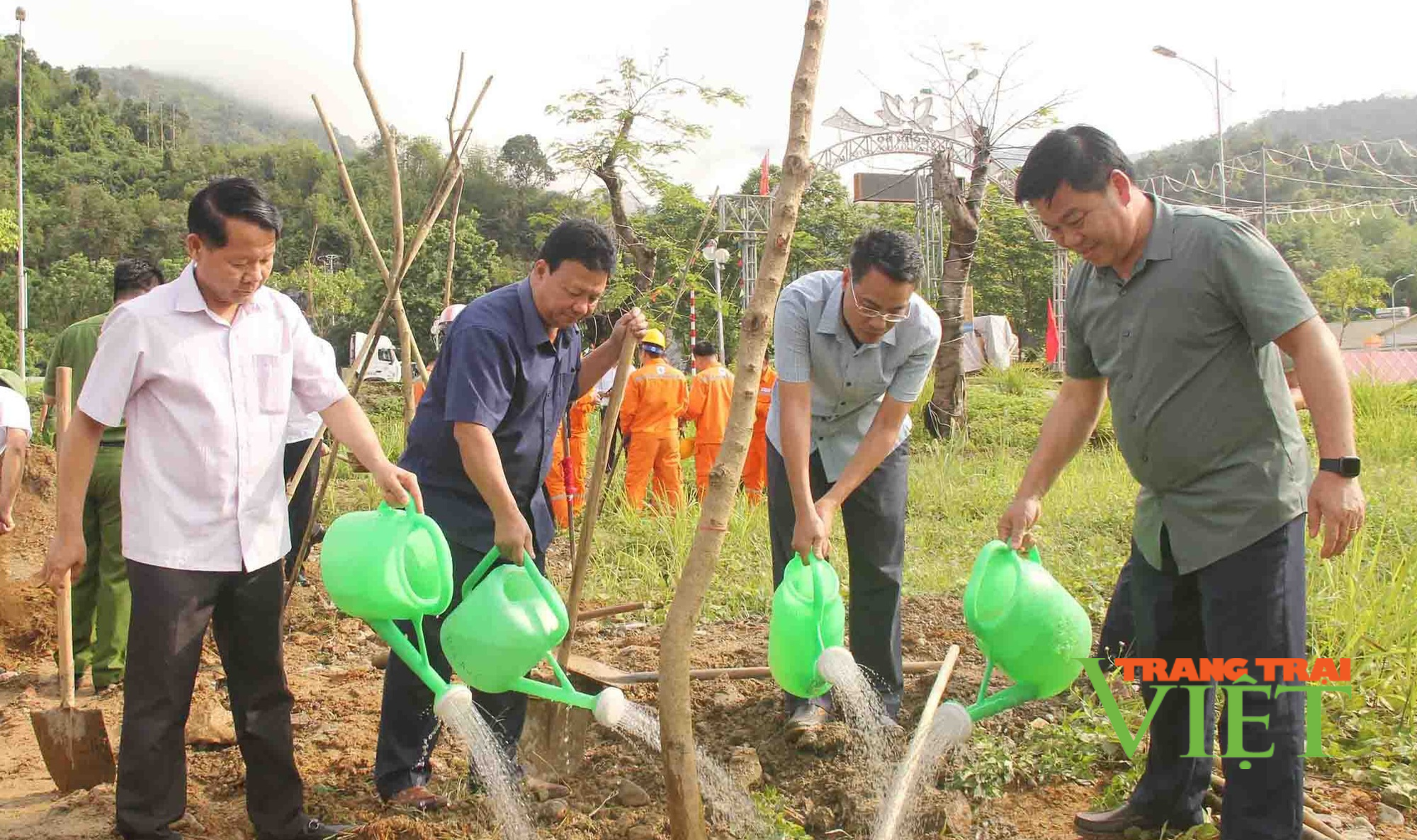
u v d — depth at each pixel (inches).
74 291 2400.3
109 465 198.4
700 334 1037.2
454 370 128.6
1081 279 131.5
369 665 218.8
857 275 145.3
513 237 2795.3
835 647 116.3
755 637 229.5
